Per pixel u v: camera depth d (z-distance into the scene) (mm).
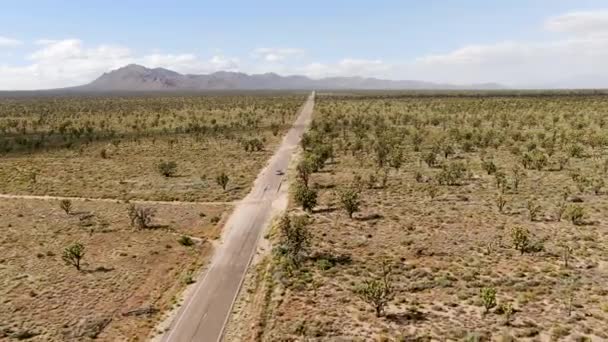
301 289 43969
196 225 65688
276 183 87688
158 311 42250
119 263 52875
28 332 38438
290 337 35844
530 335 34969
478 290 42875
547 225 59750
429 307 40188
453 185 81375
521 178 83562
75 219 68625
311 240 56406
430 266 48750
